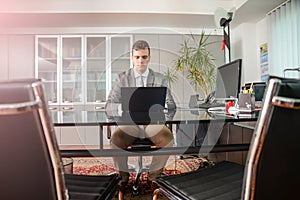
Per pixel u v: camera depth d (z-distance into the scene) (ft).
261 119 1.84
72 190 2.90
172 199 2.91
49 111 1.77
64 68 12.80
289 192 2.08
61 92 12.67
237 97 5.60
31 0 10.71
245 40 12.63
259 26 12.42
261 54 12.25
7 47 12.57
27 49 12.62
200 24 12.67
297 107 1.72
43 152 1.86
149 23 12.46
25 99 1.65
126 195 5.63
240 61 5.58
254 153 1.94
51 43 12.84
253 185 2.00
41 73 12.70
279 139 1.89
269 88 1.75
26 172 1.94
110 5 10.85
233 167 3.59
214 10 11.23
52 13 10.80
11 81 1.68
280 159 1.97
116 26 12.84
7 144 1.83
